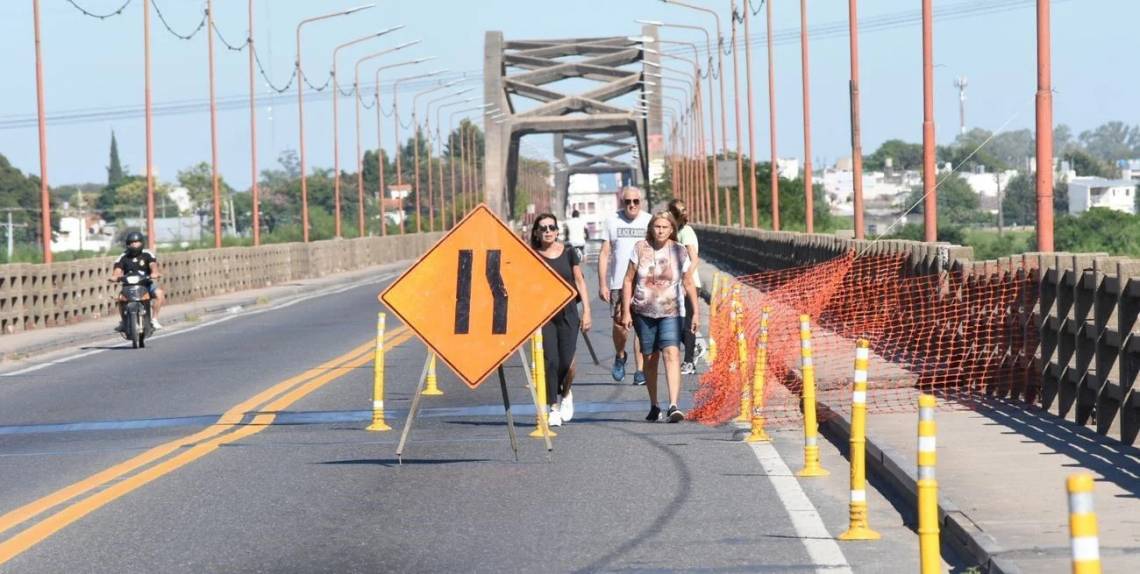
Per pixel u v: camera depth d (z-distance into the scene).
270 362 42.38
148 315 51.00
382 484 21.39
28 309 58.88
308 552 16.81
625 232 32.94
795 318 40.97
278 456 24.31
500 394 33.06
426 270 23.17
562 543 17.08
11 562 16.59
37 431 28.83
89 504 20.08
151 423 29.30
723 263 115.56
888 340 35.97
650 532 17.58
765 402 29.69
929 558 13.16
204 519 18.94
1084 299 23.52
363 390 34.22
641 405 30.39
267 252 103.62
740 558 16.02
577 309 27.78
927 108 48.81
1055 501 17.12
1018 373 27.41
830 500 19.47
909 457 20.56
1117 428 22.19
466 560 16.28
